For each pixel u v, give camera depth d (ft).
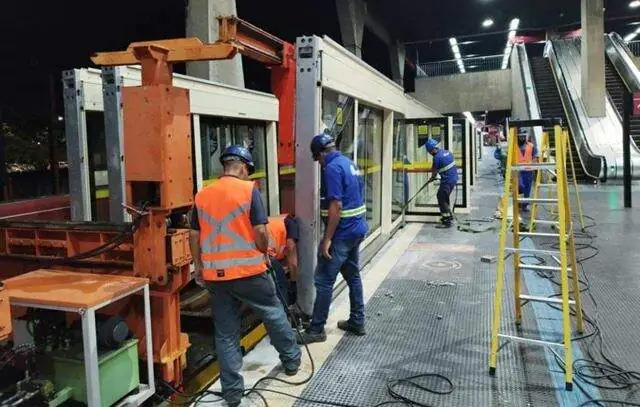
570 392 10.41
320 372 11.56
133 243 10.20
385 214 25.84
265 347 13.17
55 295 8.70
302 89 13.91
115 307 10.48
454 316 14.89
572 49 80.02
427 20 86.58
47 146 53.47
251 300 10.37
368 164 22.97
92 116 15.80
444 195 29.22
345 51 16.24
